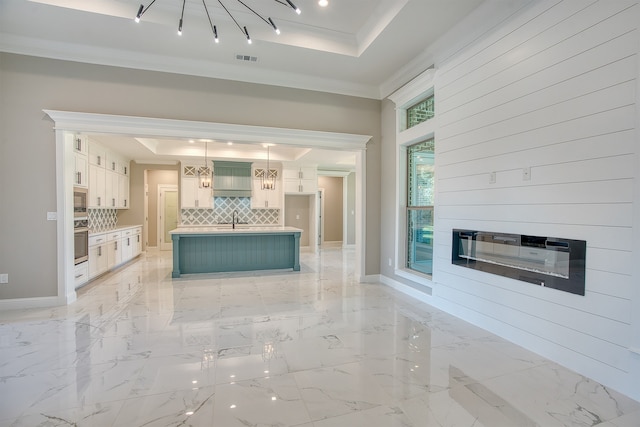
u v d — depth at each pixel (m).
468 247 3.34
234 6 3.40
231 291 4.51
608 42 2.12
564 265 2.40
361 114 5.00
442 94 3.70
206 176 6.90
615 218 2.09
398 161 4.64
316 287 4.80
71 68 3.79
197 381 2.16
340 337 2.92
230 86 4.35
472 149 3.28
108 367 2.33
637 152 1.97
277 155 7.90
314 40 3.82
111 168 6.38
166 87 4.10
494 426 1.73
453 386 2.12
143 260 7.17
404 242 4.67
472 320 3.29
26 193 3.67
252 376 2.23
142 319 3.34
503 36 2.91
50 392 2.01
